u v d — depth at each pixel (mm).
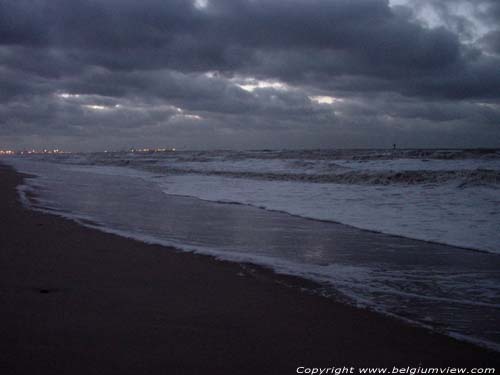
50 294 4137
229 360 2895
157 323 3498
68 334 3193
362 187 16031
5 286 4336
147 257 5863
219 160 43438
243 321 3633
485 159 30672
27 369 2633
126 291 4332
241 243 7266
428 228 8641
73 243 6574
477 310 4145
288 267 5602
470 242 7387
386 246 7137
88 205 11734
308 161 32094
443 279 5227
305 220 9789
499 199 12117
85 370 2650
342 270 5578
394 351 3170
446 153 34562
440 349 3230
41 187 16719
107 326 3381
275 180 20531
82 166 40125
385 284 4984
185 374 2664
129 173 28281
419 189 14711
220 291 4473
